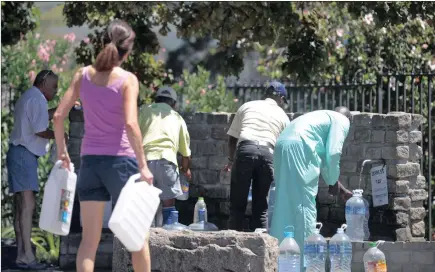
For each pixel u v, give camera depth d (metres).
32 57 28.72
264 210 19.64
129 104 13.42
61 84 28.86
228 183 22.11
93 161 13.63
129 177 13.63
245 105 20.08
